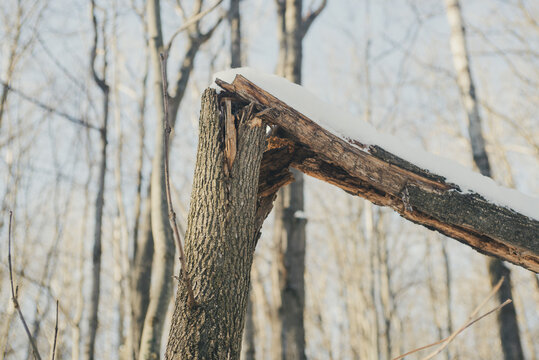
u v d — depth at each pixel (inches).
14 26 290.8
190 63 216.5
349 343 611.8
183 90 209.3
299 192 231.5
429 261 561.9
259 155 91.1
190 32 227.1
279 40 290.8
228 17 304.8
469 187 97.4
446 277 506.9
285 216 225.8
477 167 233.5
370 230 440.8
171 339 74.9
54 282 381.4
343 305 633.6
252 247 86.9
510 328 217.0
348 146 94.3
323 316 646.5
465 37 253.8
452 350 547.5
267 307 405.1
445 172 98.2
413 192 95.3
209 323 74.0
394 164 95.3
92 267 216.7
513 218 95.3
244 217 85.0
